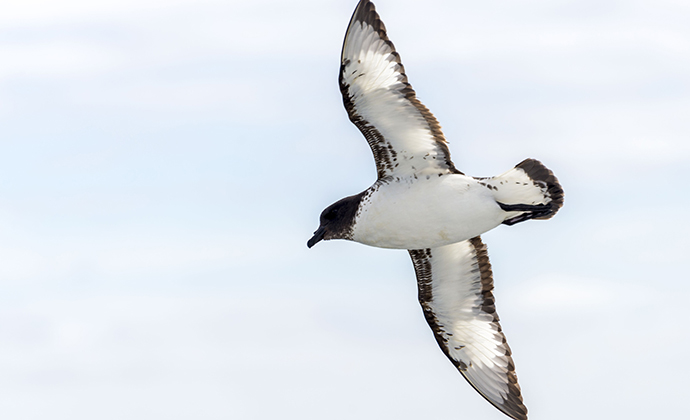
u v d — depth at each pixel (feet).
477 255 61.77
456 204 53.52
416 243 55.88
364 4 50.24
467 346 63.16
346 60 50.83
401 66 50.83
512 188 53.42
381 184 55.21
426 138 52.85
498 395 62.39
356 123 53.31
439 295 62.90
